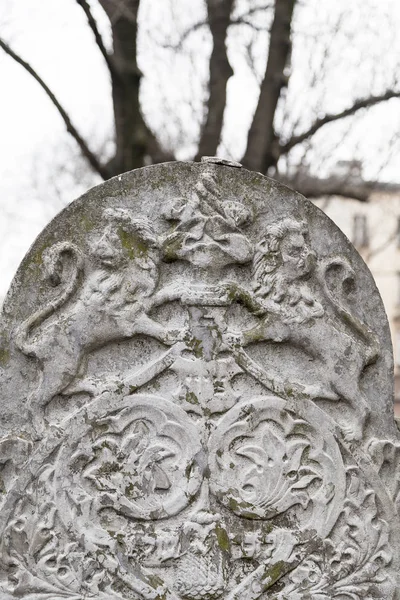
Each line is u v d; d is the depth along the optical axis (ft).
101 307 13.99
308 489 14.35
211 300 14.24
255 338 14.40
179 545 13.91
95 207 14.15
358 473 14.52
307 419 14.43
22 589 13.57
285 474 14.26
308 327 14.56
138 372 14.06
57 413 13.92
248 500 14.12
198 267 14.30
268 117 34.37
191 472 14.01
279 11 33.88
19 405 13.80
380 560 14.52
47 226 14.02
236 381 14.32
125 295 14.08
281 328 14.47
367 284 14.85
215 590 13.91
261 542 14.15
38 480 13.71
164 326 14.23
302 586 14.23
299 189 36.81
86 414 13.88
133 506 13.83
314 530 14.32
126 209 14.23
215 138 35.06
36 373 13.89
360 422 14.60
